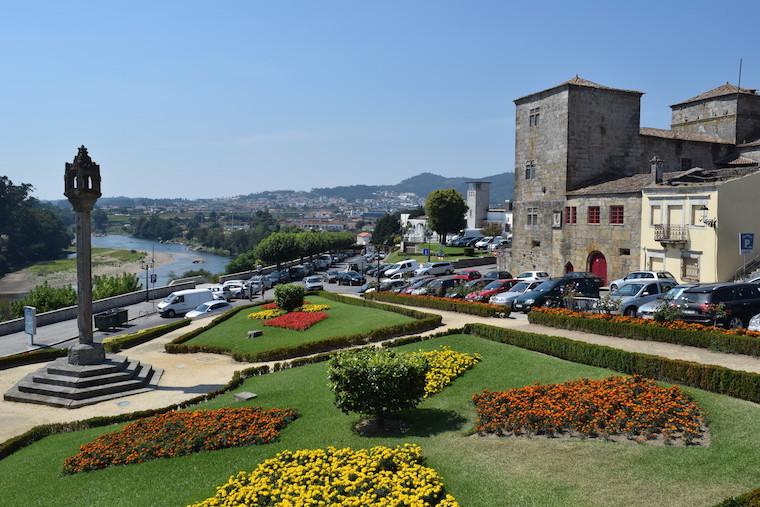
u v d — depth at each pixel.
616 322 23.19
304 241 98.44
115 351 31.14
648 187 40.91
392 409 15.45
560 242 49.72
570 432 13.83
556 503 10.77
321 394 19.59
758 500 9.21
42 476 14.88
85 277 23.70
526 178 53.69
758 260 36.81
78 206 23.23
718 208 35.88
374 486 11.84
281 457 13.80
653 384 15.80
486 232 109.44
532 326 27.00
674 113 58.28
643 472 11.54
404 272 66.19
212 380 24.73
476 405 16.36
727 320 22.72
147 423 17.55
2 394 23.72
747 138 53.31
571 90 48.66
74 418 20.28
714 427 13.17
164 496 12.80
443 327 28.97
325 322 33.50
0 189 131.75
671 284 29.86
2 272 121.31
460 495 11.48
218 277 74.12
